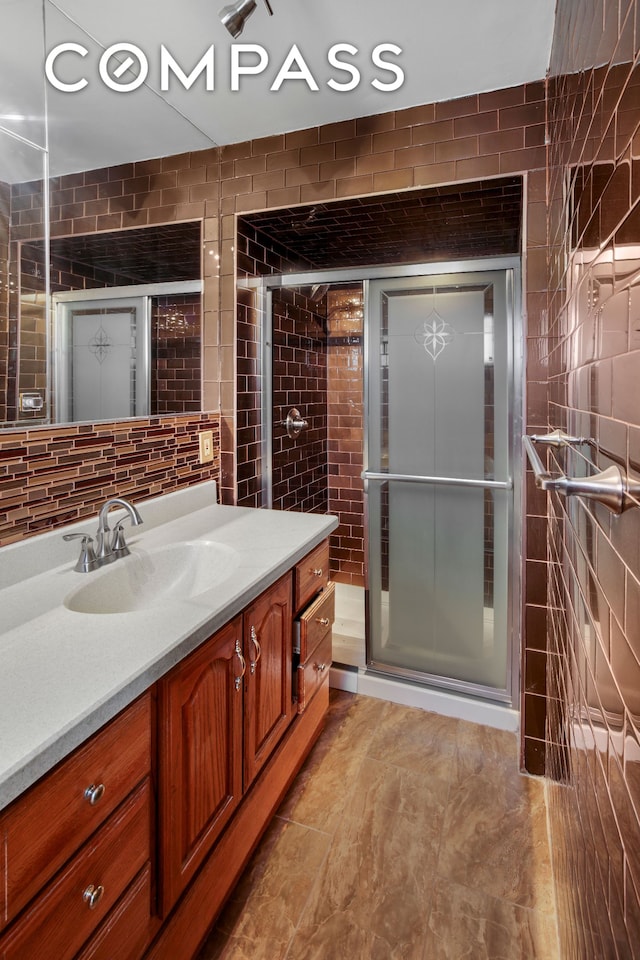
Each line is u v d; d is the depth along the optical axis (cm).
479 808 159
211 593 115
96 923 78
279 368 245
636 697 51
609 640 66
